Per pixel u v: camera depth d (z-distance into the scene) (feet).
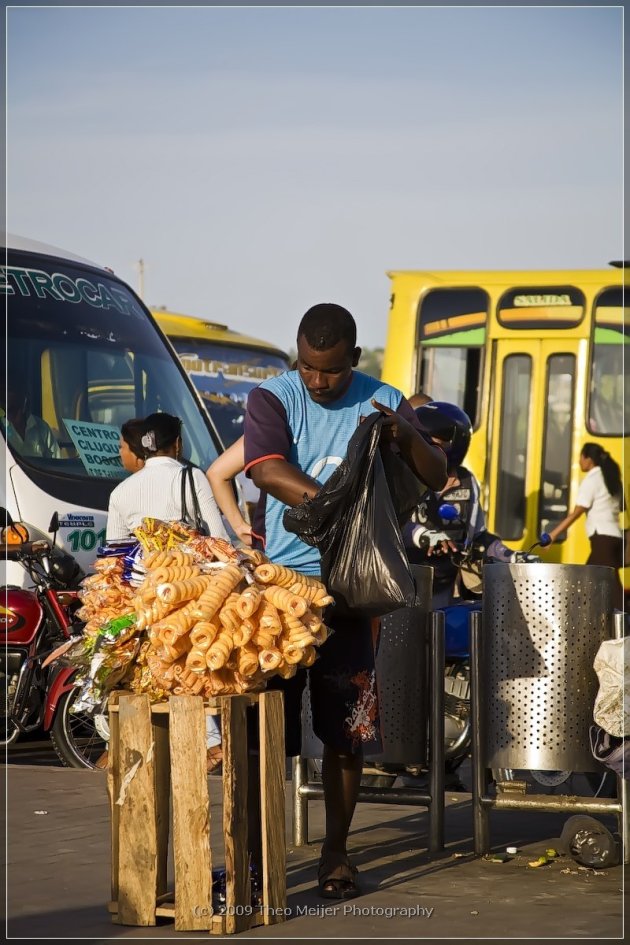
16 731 27.96
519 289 53.88
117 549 15.67
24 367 32.42
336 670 16.07
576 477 52.80
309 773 21.03
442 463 16.65
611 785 20.84
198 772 14.47
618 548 49.78
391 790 18.88
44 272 34.45
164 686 14.78
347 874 16.08
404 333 54.75
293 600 14.55
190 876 14.47
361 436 15.87
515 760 17.95
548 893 16.12
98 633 15.02
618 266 53.42
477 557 24.99
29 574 29.25
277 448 16.31
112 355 34.71
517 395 53.62
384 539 15.74
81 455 32.30
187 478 25.72
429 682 19.26
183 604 14.52
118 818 15.03
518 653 18.06
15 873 17.06
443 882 16.74
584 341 53.16
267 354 62.90
